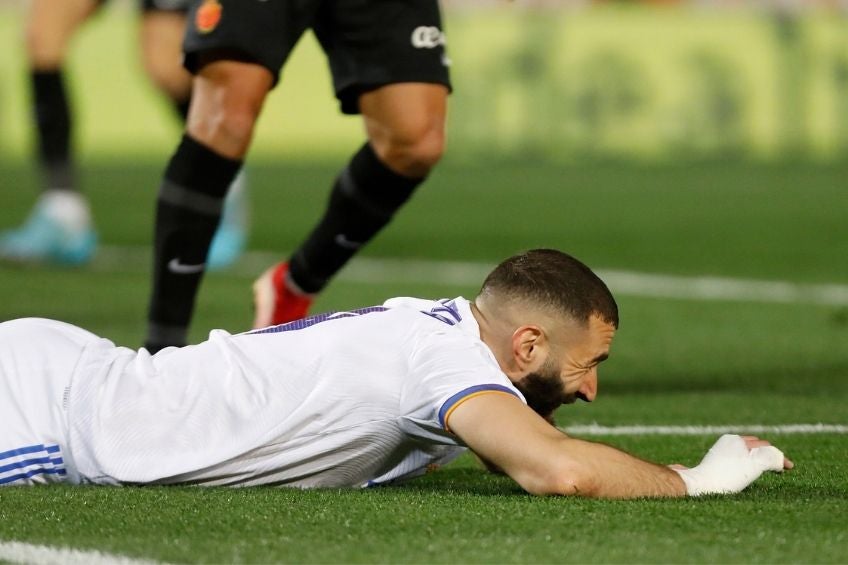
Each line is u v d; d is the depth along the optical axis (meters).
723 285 29.25
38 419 10.55
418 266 32.72
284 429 10.23
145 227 42.34
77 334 11.09
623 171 60.03
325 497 9.91
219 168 14.68
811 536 8.65
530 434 9.52
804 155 60.53
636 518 9.05
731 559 8.05
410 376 10.00
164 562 8.03
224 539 8.58
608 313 10.30
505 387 9.74
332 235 16.33
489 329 10.32
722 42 59.94
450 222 43.31
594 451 9.64
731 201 49.66
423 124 15.41
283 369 10.38
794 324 23.56
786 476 11.25
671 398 16.59
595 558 8.06
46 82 29.05
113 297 26.92
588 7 60.75
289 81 63.03
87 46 61.38
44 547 8.42
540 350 10.20
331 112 63.06
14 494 10.09
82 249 30.27
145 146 61.78
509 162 62.09
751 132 60.34
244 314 24.25
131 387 10.56
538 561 8.00
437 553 8.20
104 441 10.39
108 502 9.71
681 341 21.64
